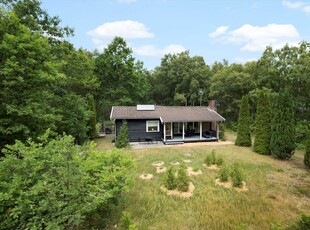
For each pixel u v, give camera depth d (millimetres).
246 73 24703
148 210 5902
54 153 4246
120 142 15375
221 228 5117
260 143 13484
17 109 7129
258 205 6355
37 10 12039
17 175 3777
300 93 18984
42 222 3473
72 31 14891
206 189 7523
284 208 6223
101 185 4527
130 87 26000
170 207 6152
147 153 13641
